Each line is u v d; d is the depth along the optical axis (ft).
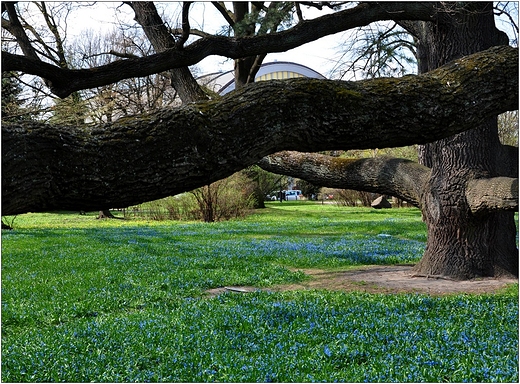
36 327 26.81
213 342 21.99
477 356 19.40
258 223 103.81
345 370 18.30
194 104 10.10
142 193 9.37
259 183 153.07
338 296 31.58
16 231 84.64
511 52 13.73
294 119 10.64
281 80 11.07
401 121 11.69
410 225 89.76
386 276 39.96
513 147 37.32
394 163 38.86
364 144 11.71
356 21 27.40
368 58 51.06
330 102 10.96
